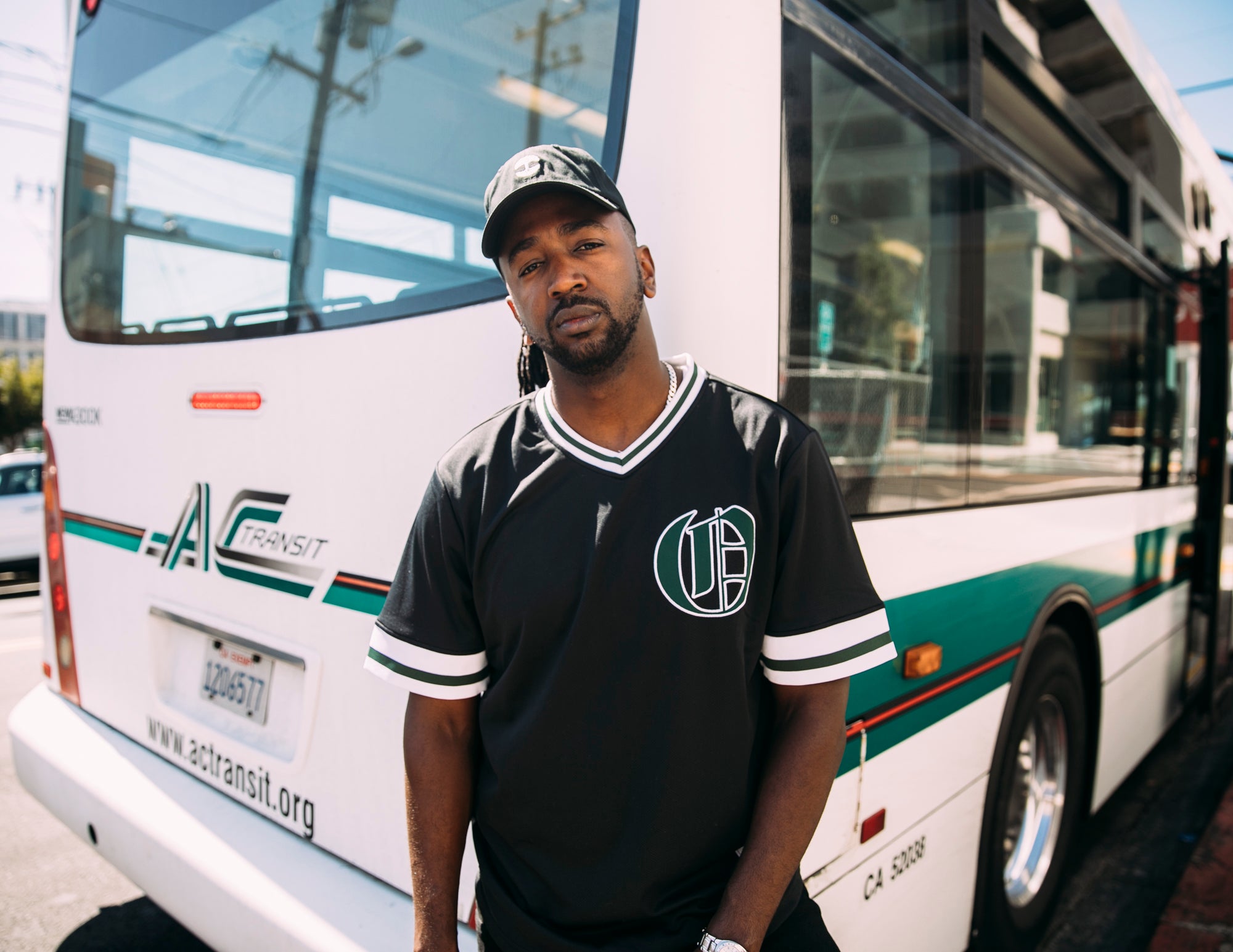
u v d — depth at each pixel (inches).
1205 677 165.8
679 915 45.1
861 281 66.9
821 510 44.8
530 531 44.1
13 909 111.0
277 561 74.9
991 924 92.4
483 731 47.3
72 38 101.9
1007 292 88.7
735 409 45.8
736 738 44.6
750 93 55.7
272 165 76.6
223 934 69.5
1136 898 120.3
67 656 100.4
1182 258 144.6
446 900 48.1
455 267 63.8
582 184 42.5
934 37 75.8
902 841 73.5
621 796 44.3
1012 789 93.8
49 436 102.9
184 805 79.2
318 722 71.3
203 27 83.3
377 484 67.6
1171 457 142.9
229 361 79.1
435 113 65.7
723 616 43.0
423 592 47.3
